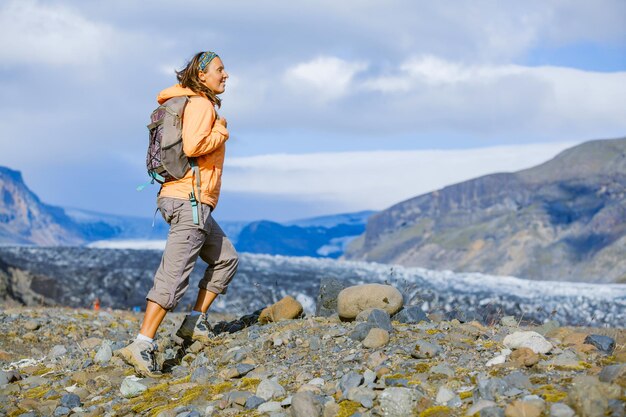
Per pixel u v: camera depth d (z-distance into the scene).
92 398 5.43
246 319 7.49
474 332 5.55
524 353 4.57
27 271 49.03
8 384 6.02
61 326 9.14
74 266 60.81
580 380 3.63
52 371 6.52
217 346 6.27
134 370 5.99
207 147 5.54
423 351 4.89
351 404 4.20
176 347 6.46
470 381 4.29
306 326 6.36
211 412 4.53
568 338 5.23
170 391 5.20
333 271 62.50
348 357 5.12
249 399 4.53
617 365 3.86
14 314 9.98
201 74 5.70
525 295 43.78
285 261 73.81
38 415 5.14
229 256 6.28
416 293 7.57
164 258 5.72
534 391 3.90
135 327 9.73
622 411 3.37
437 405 4.00
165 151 5.55
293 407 4.16
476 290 47.38
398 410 3.98
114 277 55.75
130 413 4.90
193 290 44.75
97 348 7.02
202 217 5.69
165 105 5.61
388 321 5.70
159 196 5.78
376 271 63.12
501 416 3.62
